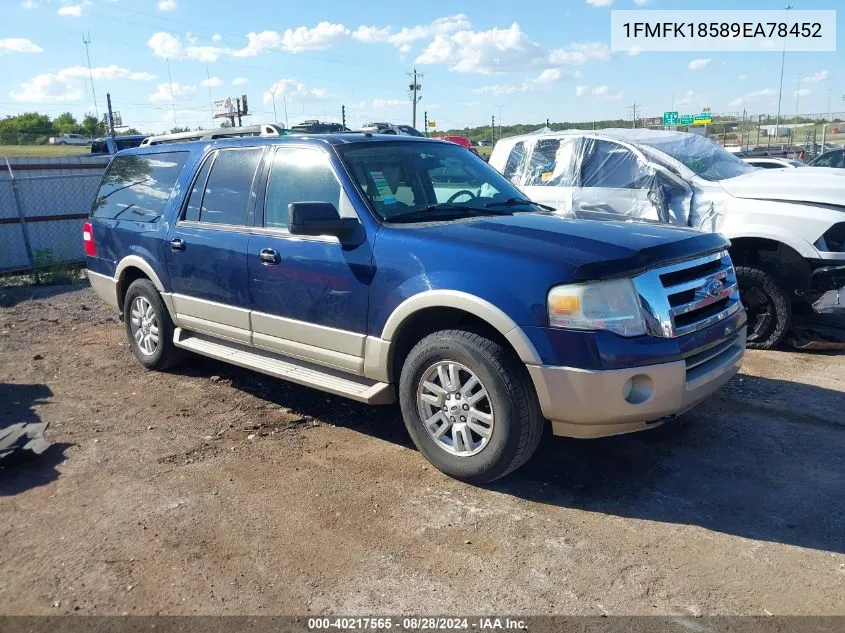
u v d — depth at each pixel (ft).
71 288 34.27
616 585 10.15
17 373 20.24
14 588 10.22
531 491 12.93
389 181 15.17
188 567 10.67
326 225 13.70
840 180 21.15
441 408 13.23
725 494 12.73
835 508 12.19
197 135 20.59
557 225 13.83
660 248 12.50
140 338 20.45
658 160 23.45
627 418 11.81
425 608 9.71
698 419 16.08
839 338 21.94
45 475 13.73
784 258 20.86
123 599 9.95
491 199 16.34
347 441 15.26
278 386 18.84
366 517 12.08
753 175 23.17
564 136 26.07
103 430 15.94
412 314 13.20
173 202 18.66
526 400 12.13
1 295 31.65
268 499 12.71
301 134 16.52
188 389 18.70
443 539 11.39
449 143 17.80
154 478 13.56
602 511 12.20
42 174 41.45
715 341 12.99
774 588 10.03
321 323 14.85
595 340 11.50
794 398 17.25
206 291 17.52
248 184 16.76
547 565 10.66
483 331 12.71
